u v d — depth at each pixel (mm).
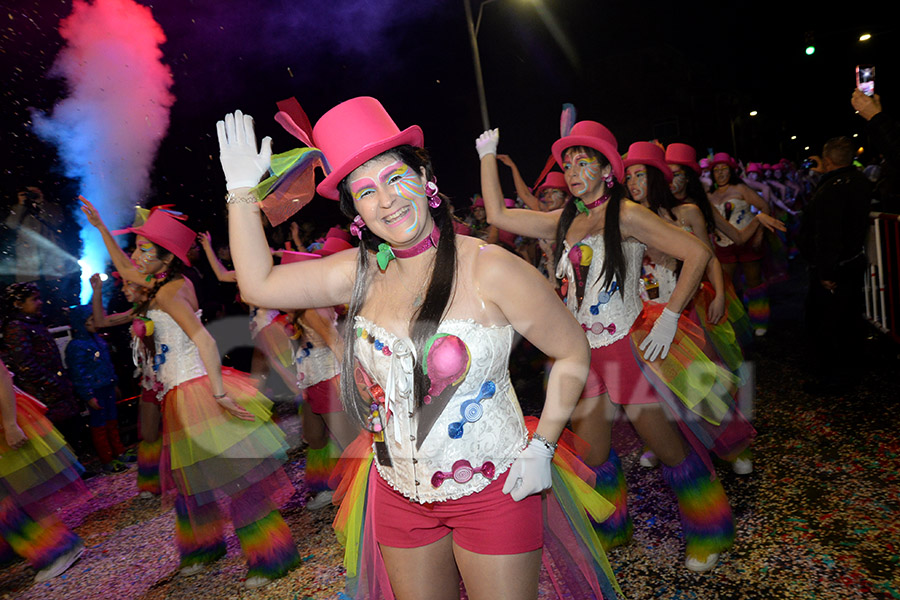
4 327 5906
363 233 2033
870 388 5270
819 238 5367
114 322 6434
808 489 3775
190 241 3996
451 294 1894
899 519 3309
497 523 1907
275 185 2088
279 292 2068
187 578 3941
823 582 2898
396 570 2055
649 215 3174
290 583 3646
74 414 6211
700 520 3137
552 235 3674
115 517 5199
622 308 3225
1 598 4090
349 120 1926
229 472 3625
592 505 2256
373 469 2164
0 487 4227
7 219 6980
